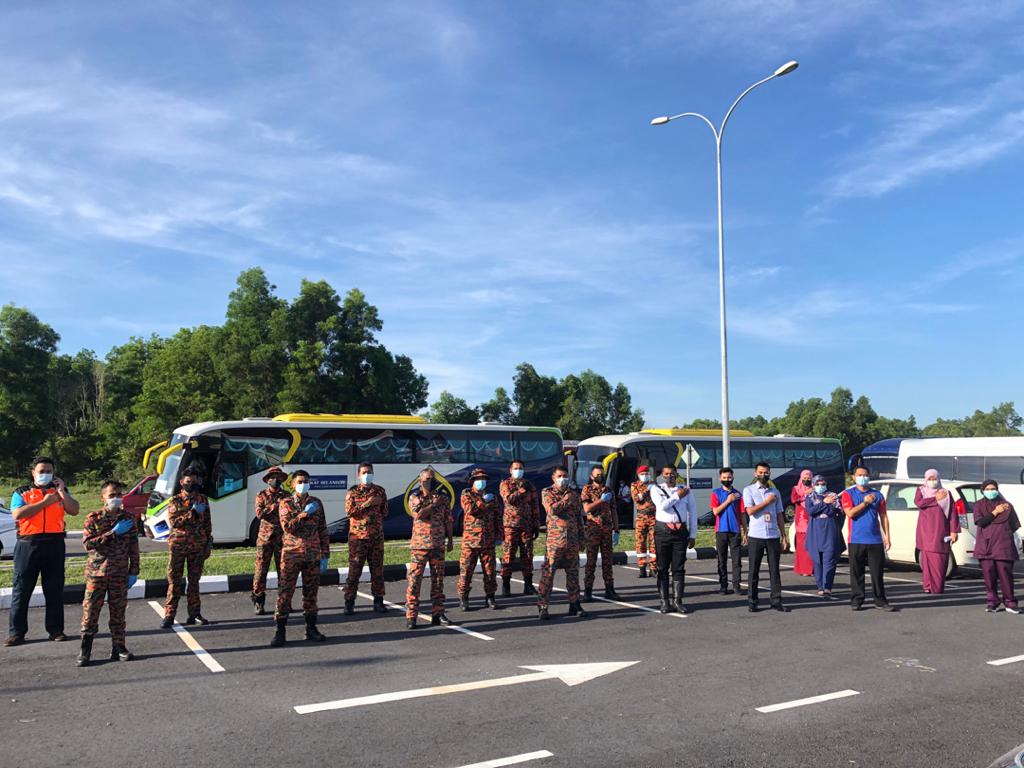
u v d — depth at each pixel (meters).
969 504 13.80
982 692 6.69
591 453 26.09
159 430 44.78
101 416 65.44
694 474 26.36
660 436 26.25
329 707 6.25
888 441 29.53
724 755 5.18
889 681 7.03
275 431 20.12
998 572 10.45
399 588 12.91
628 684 6.93
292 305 44.84
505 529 12.00
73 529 25.16
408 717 6.00
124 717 6.01
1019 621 9.86
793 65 19.91
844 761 5.08
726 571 12.19
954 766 5.00
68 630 9.42
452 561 14.99
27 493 8.79
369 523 10.47
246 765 5.02
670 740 5.48
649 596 11.88
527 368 70.00
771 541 10.56
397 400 47.97
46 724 5.85
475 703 6.35
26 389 59.84
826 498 11.73
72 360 70.75
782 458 28.19
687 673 7.30
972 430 90.75
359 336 45.59
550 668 7.48
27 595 8.67
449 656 8.00
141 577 12.70
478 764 5.02
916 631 9.23
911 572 14.65
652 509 14.20
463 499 10.72
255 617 10.20
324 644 8.59
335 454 20.73
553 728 5.73
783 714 6.07
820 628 9.41
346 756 5.17
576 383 72.38
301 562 8.57
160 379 47.00
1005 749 5.31
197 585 9.78
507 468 23.02
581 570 15.27
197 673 7.32
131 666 7.60
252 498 19.48
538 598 10.69
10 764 5.06
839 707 6.25
